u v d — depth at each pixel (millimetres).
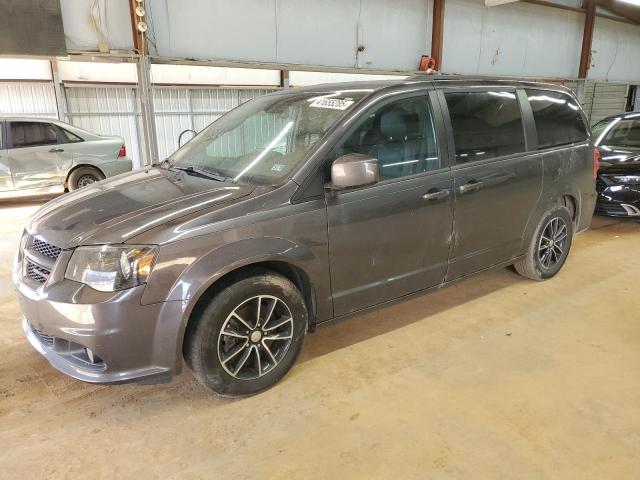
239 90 11766
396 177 2814
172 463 2088
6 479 1995
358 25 10258
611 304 3666
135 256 2123
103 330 2109
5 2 6500
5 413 2412
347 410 2428
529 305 3643
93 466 2070
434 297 3793
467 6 11883
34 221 2576
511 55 13242
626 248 5070
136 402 2504
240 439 2230
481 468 2043
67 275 2193
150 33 7973
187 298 2186
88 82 10117
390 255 2855
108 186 2826
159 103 11016
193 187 2611
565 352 2980
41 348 2447
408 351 2992
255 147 2900
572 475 2004
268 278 2443
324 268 2592
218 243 2246
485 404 2471
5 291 3924
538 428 2289
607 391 2578
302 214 2465
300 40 9555
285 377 2703
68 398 2537
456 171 3072
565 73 14883
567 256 4375
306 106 2951
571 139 3971
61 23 6977
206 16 8430
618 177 5332
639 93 18250
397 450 2150
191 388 2623
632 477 1994
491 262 3523
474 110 3242
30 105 9750
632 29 16719
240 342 2447
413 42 11227
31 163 7188
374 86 2898
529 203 3613
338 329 3277
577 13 14477
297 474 2020
